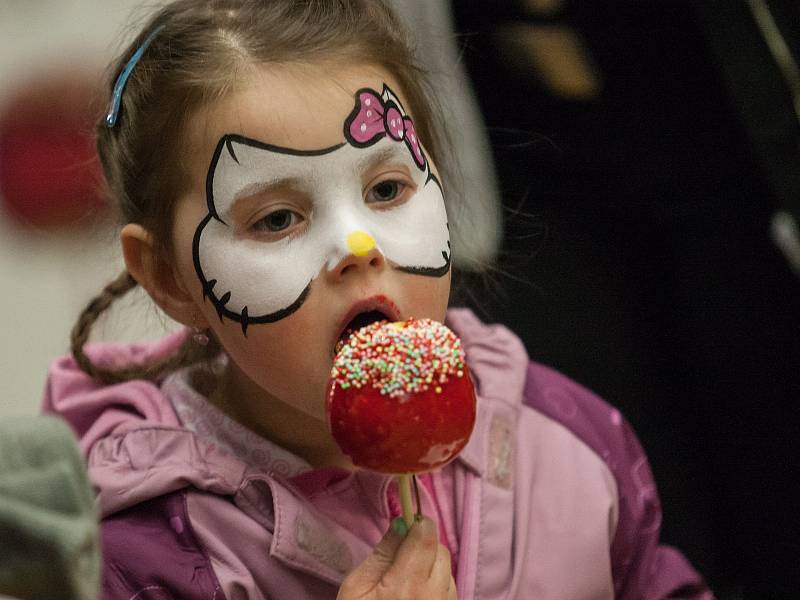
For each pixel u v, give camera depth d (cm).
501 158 272
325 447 169
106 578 157
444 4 267
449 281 160
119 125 169
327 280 150
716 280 273
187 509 161
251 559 159
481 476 173
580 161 271
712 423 283
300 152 150
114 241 189
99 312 189
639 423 278
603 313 277
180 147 156
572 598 171
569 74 264
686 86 261
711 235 271
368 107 154
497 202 266
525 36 264
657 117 264
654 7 256
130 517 163
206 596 155
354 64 156
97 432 176
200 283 156
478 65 269
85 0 416
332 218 151
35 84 348
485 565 167
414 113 170
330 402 138
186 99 155
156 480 160
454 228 206
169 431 167
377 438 135
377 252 149
